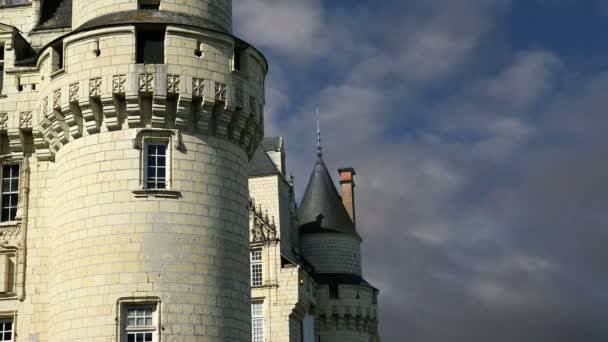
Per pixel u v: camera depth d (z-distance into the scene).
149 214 28.64
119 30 29.62
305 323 58.81
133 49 29.52
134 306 28.12
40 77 32.53
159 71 29.28
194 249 28.89
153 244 28.41
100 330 27.73
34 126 32.19
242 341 29.83
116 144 29.25
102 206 28.83
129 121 29.28
